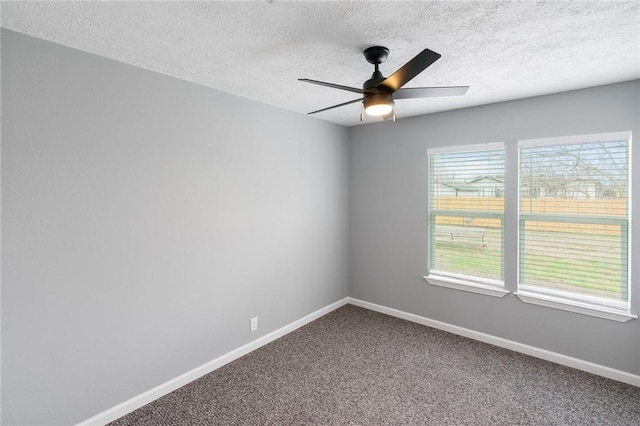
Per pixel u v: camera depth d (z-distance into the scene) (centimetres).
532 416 215
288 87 267
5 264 171
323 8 151
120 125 212
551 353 284
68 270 192
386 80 173
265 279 318
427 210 357
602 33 175
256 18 160
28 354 179
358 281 421
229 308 285
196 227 258
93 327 204
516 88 266
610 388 245
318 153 377
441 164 349
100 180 204
